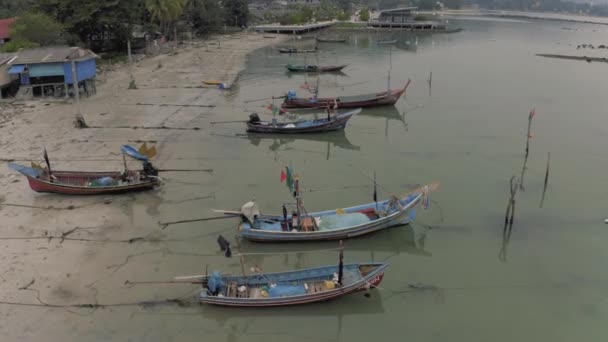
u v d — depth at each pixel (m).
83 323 21.05
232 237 28.12
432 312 22.34
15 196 32.00
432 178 36.41
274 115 48.84
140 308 22.03
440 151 42.06
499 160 39.91
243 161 39.53
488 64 85.19
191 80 68.81
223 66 81.94
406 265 25.92
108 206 31.25
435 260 26.34
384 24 151.50
